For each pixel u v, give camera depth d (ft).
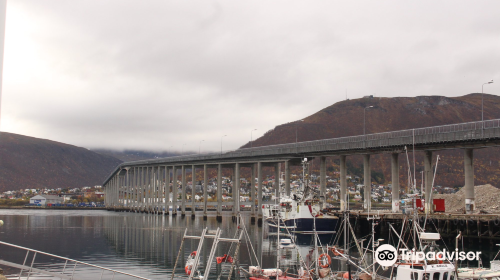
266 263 192.65
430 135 285.84
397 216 281.74
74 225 429.79
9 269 175.32
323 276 151.02
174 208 655.76
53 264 190.49
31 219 538.47
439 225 261.44
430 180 307.17
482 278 127.34
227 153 506.89
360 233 310.45
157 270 179.73
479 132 258.98
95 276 166.40
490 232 239.50
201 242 127.13
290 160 435.94
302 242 264.31
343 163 382.83
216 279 159.74
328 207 365.20
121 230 371.15
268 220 371.97
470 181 280.31
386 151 332.19
